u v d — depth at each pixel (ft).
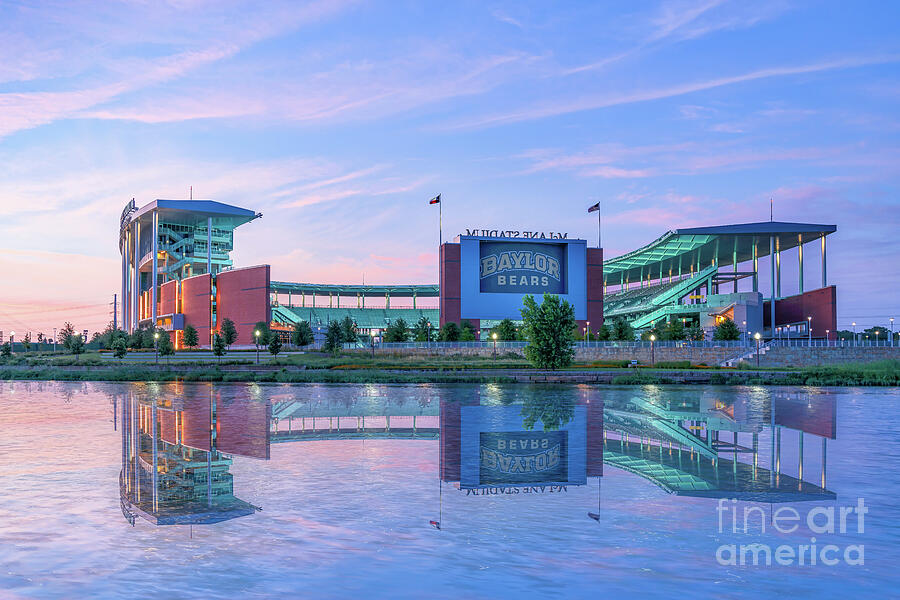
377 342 388.57
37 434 81.97
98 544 36.27
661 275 651.25
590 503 45.65
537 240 470.80
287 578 31.07
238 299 493.77
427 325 468.34
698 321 537.65
